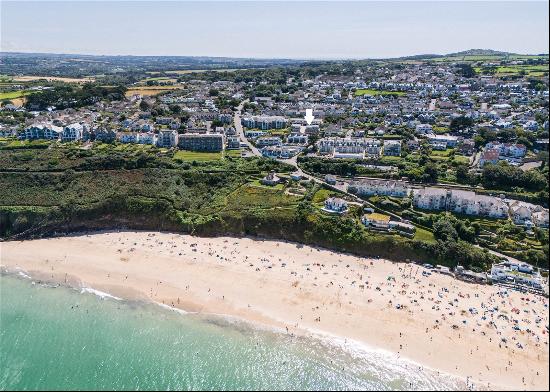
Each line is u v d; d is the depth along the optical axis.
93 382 99.75
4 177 186.50
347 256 144.88
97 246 155.25
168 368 103.56
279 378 100.31
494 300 120.62
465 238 144.62
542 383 94.81
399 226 148.75
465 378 97.25
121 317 119.81
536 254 134.00
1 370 102.69
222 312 120.69
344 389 96.94
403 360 103.00
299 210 159.38
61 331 114.88
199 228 162.62
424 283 129.12
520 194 167.12
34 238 162.62
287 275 134.88
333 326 114.25
